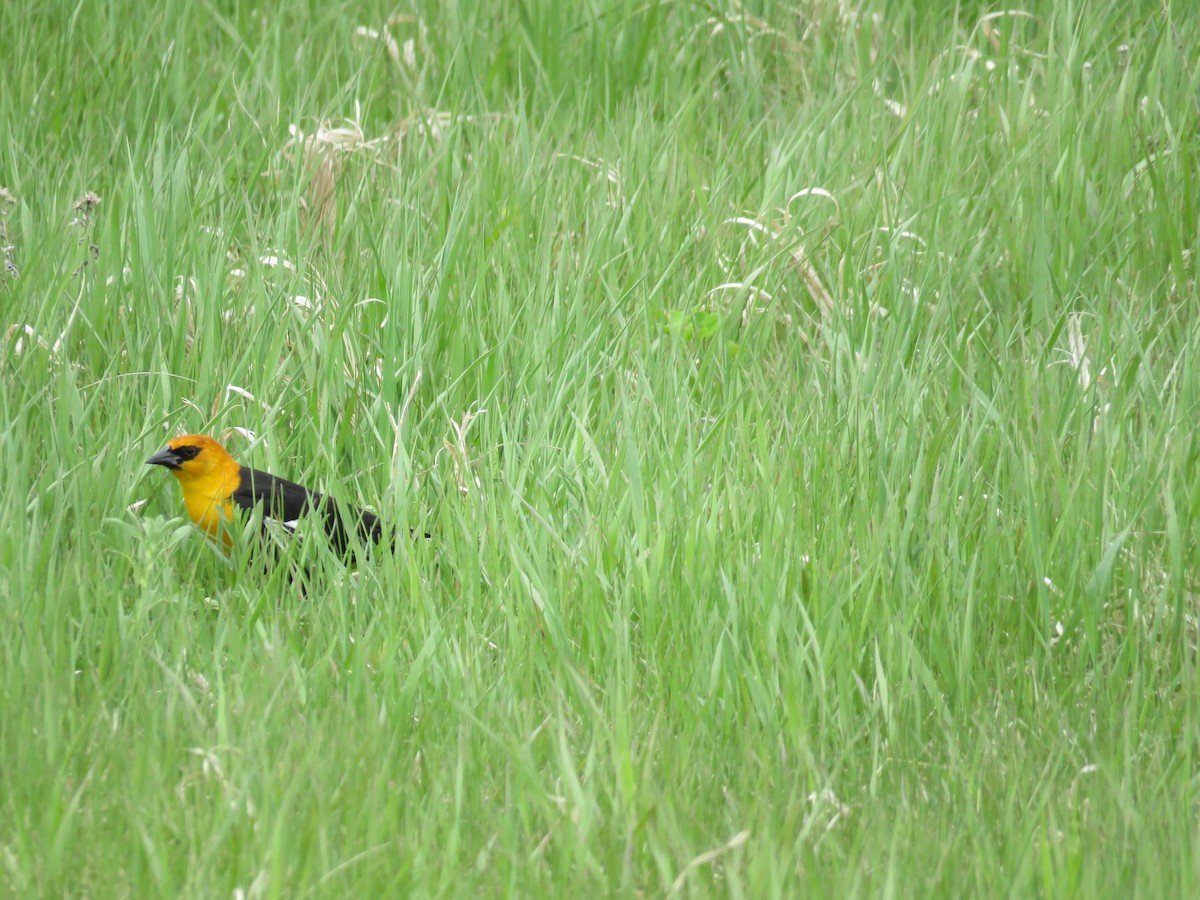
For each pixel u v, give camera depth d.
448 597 9.57
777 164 14.30
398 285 12.03
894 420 10.64
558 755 7.80
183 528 9.77
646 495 9.83
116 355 11.27
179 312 11.72
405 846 6.96
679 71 16.59
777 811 7.40
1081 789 7.64
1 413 10.34
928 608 9.13
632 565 9.14
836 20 17.05
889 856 6.89
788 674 8.14
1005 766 7.85
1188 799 7.52
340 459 11.29
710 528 9.27
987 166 14.19
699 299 12.64
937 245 13.11
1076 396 10.99
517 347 11.78
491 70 16.16
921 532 9.70
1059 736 8.12
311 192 14.31
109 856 6.88
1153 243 13.27
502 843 7.11
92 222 12.83
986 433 10.71
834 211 13.88
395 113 16.08
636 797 7.30
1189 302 12.52
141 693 8.18
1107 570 9.04
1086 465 9.99
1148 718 8.51
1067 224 13.27
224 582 10.19
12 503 9.41
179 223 12.95
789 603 9.05
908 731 8.26
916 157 14.39
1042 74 15.41
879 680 8.37
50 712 7.60
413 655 8.84
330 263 12.71
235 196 13.54
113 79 15.70
